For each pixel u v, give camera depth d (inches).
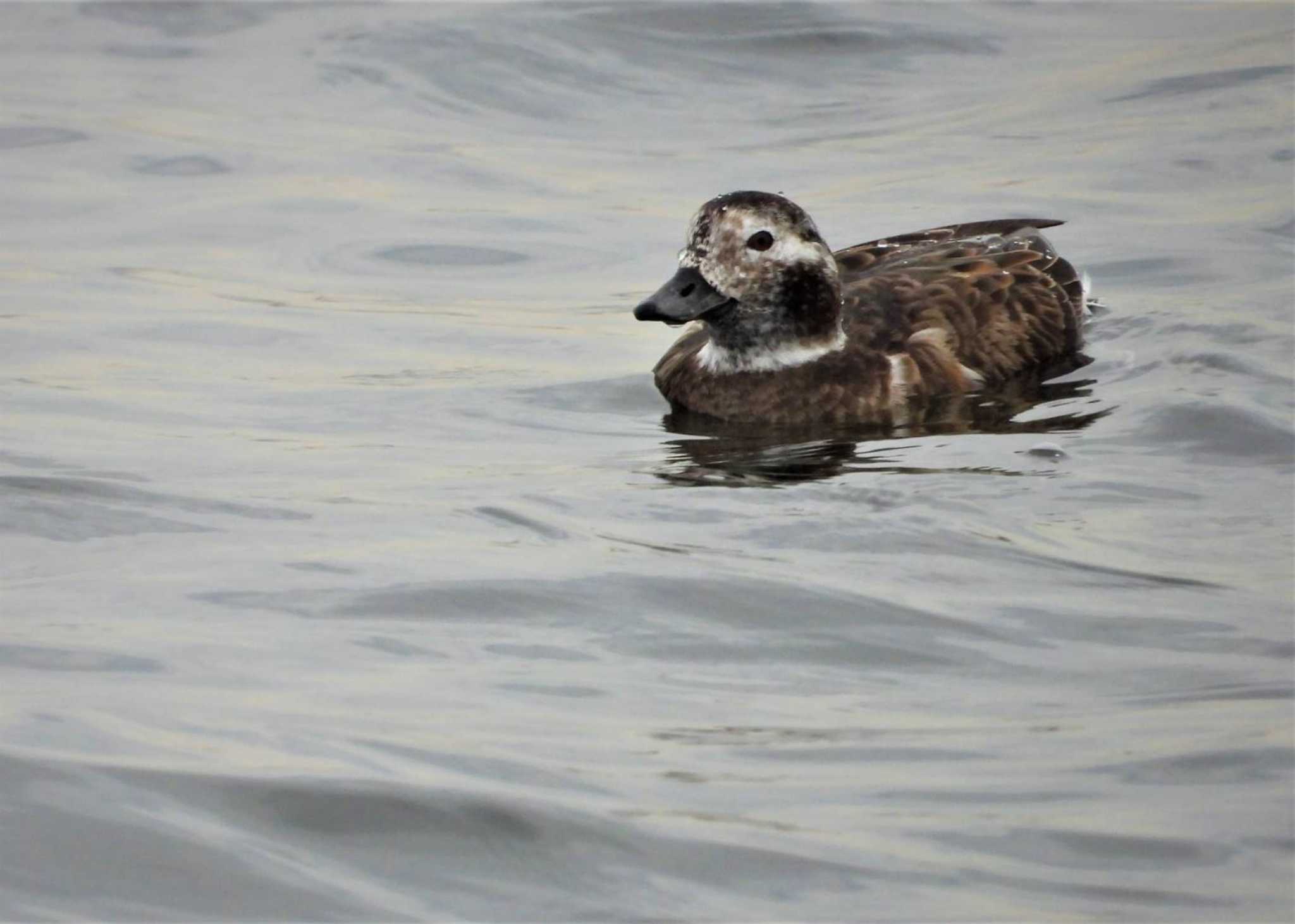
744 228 589.3
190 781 312.7
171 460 512.1
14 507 462.3
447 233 787.4
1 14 1071.0
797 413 581.9
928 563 426.3
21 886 283.9
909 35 1028.5
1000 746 333.1
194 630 382.9
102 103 946.1
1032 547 436.8
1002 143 874.1
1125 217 765.3
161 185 845.2
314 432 550.6
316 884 287.1
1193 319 631.2
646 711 349.4
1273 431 517.7
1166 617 392.5
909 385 589.0
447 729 337.4
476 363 636.1
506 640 382.6
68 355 629.0
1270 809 305.9
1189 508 464.1
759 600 402.3
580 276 740.7
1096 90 941.8
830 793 313.9
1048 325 620.1
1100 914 276.1
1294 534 442.3
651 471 512.4
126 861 290.7
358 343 655.8
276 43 1026.1
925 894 283.0
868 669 370.6
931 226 765.9
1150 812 306.0
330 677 361.4
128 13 1070.4
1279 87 923.4
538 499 478.9
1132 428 533.3
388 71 981.2
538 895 285.3
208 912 280.1
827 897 282.5
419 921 278.2
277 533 447.8
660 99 959.0
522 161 878.4
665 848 295.9
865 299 618.8
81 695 347.6
